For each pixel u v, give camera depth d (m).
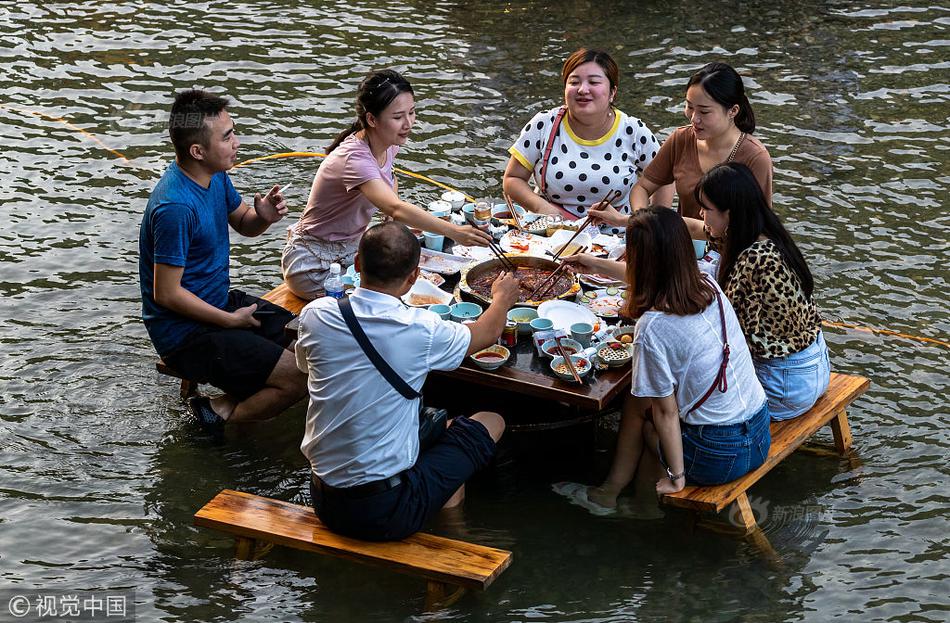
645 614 4.46
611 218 6.06
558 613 4.47
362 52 10.92
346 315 4.36
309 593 4.60
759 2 12.21
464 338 4.56
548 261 5.67
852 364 6.18
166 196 5.36
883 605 4.47
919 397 5.89
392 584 4.64
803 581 4.62
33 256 7.35
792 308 4.96
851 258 7.27
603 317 5.38
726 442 4.70
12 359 6.21
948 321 6.57
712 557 4.78
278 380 5.51
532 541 4.91
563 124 6.72
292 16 11.92
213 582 4.66
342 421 4.38
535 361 5.07
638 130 6.69
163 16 11.91
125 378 6.10
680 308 4.55
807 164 8.59
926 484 5.22
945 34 11.23
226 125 5.41
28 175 8.48
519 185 6.86
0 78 10.27
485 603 4.53
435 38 11.30
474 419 4.93
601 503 5.11
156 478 5.33
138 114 9.57
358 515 4.46
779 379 5.07
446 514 5.07
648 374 4.60
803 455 5.48
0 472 5.32
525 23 11.68
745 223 4.96
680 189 6.33
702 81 5.83
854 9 12.00
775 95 9.84
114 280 7.11
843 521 5.00
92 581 4.65
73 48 11.01
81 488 5.24
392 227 4.41
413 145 8.92
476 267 5.59
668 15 11.86
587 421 5.61
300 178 8.54
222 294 5.73
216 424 5.63
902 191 8.16
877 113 9.46
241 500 4.87
